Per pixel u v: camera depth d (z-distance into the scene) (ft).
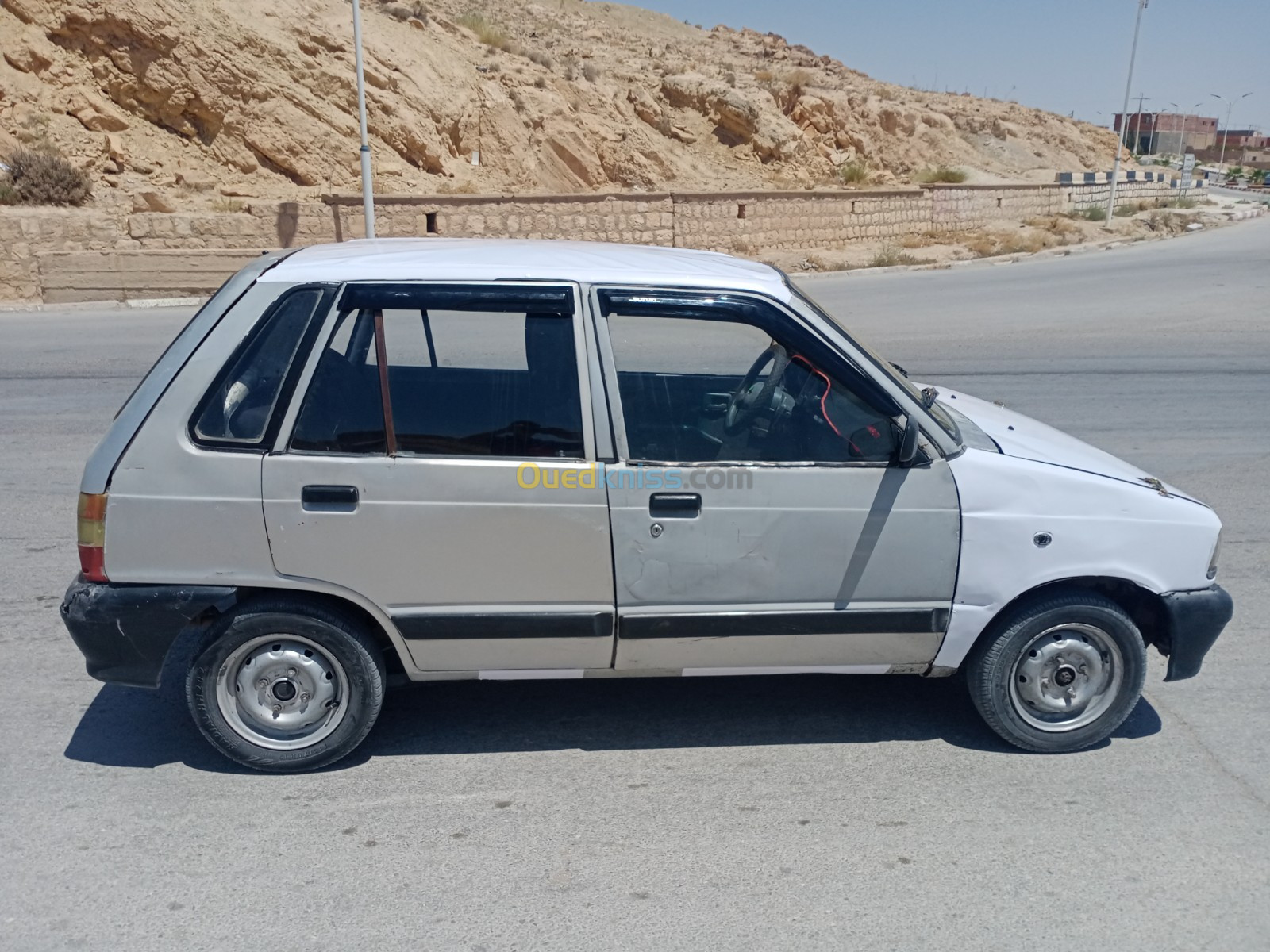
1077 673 14.32
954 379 41.39
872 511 13.50
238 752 13.74
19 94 77.87
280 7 89.15
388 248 14.85
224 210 78.23
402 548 13.15
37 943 10.69
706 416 13.64
